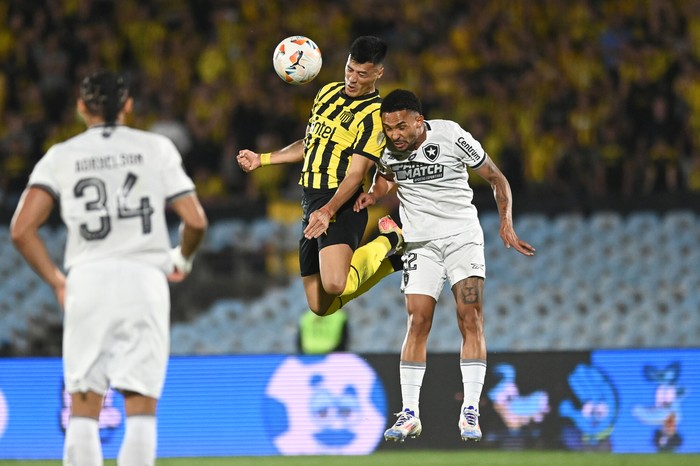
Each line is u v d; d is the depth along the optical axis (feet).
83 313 45.32
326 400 91.04
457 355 91.45
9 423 91.25
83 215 46.16
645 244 110.93
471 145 65.72
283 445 90.74
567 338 110.83
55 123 138.82
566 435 90.17
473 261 65.72
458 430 90.48
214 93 138.10
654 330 110.11
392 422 90.27
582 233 111.65
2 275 112.06
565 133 128.16
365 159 64.75
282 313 111.14
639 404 89.81
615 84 134.92
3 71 142.72
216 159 129.08
